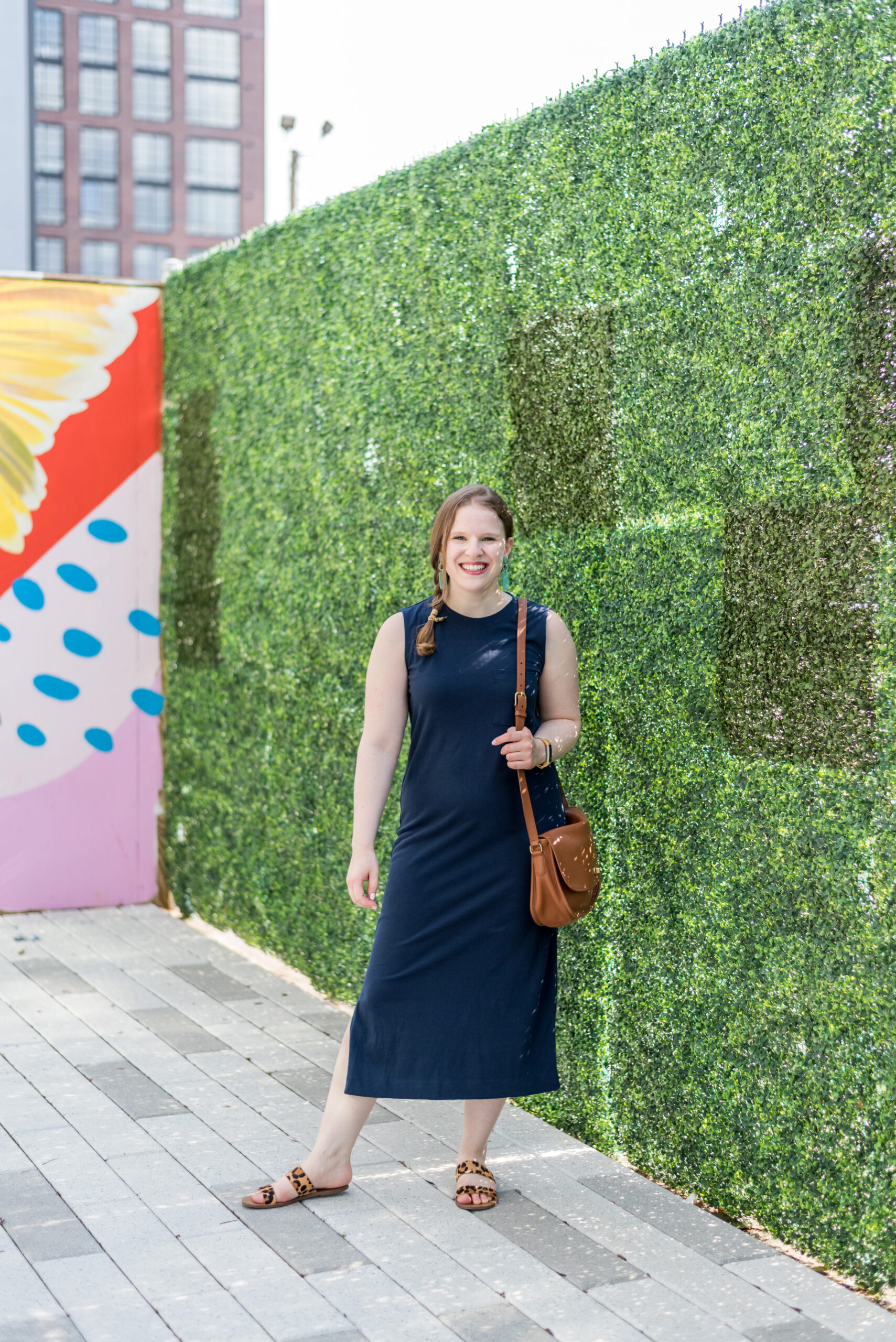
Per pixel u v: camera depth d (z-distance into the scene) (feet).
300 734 17.83
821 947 9.59
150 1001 17.08
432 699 10.36
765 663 10.01
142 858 23.45
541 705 10.74
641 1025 11.59
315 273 17.17
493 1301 9.12
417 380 14.67
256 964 19.16
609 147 11.49
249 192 237.86
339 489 16.61
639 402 11.24
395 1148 12.14
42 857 22.76
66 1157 11.82
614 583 11.63
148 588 23.13
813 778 9.61
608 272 11.56
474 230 13.53
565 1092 12.66
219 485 20.45
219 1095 13.55
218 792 20.70
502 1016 10.39
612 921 11.91
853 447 9.11
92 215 228.84
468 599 10.50
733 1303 9.10
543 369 12.46
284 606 18.21
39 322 22.29
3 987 17.74
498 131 13.10
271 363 18.56
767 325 9.84
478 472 13.55
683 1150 11.11
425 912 10.43
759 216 9.87
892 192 8.74
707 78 10.37
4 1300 9.07
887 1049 9.02
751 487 10.07
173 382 22.39
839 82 9.17
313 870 17.52
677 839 11.05
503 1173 11.57
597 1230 10.33
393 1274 9.53
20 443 22.24
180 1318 8.83
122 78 228.84
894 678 8.89
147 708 23.21
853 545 9.16
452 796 10.35
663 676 11.10
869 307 8.93
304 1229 10.30
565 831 10.23
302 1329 8.70
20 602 22.31
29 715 22.49
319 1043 15.34
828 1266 9.61
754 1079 10.28
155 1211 10.64
